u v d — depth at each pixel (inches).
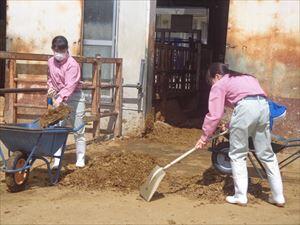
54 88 267.6
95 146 345.1
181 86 512.4
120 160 272.2
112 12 373.4
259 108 222.1
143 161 273.1
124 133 377.7
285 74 345.7
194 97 559.8
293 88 345.1
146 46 370.3
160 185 255.0
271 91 348.8
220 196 240.1
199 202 233.0
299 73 343.6
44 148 235.5
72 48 378.9
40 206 220.5
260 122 223.6
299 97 344.5
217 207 227.3
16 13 383.9
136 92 374.0
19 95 385.1
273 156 231.6
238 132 224.4
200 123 447.2
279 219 216.2
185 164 304.7
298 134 345.7
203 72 592.7
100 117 351.6
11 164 231.6
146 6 368.2
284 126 347.3
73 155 312.0
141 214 215.5
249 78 229.3
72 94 271.1
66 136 245.0
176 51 489.1
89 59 335.6
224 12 649.0
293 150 339.3
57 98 257.0
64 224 202.2
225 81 225.8
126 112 376.5
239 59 351.9
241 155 229.1
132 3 370.0
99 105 353.7
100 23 376.2
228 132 236.4
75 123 273.7
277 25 343.9
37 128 233.8
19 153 234.5
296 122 346.0
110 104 375.6
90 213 214.4
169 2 710.5
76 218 208.5
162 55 444.8
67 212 214.7
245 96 223.3
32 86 381.7
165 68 452.4
